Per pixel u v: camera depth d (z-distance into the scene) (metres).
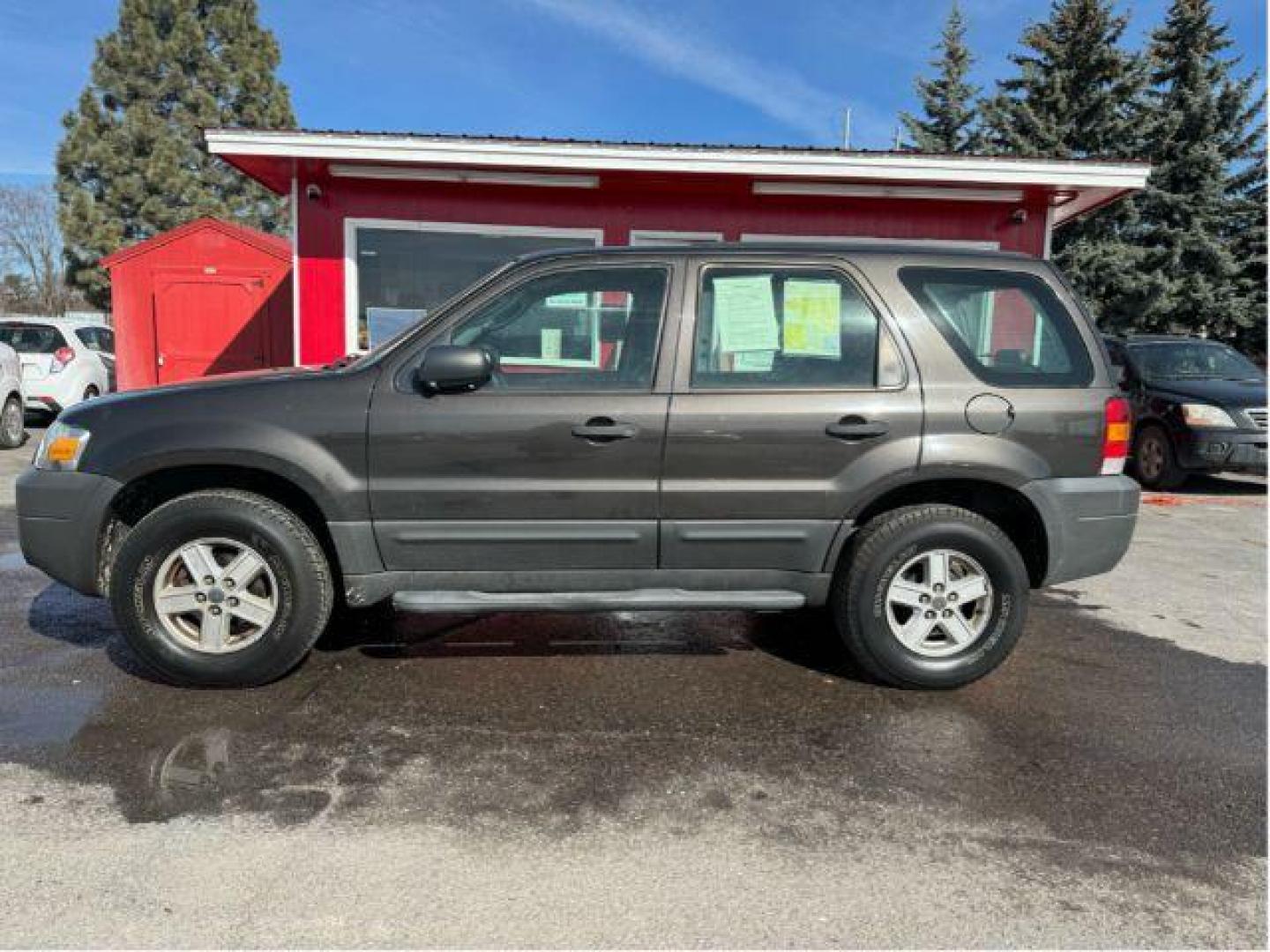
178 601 3.60
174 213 27.80
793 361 3.69
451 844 2.60
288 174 9.34
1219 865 2.59
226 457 3.51
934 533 3.69
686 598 3.70
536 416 3.55
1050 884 2.47
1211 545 7.06
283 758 3.09
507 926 2.24
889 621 3.74
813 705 3.65
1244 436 9.04
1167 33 23.84
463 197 9.61
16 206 43.94
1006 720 3.55
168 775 2.96
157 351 11.53
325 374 3.66
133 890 2.34
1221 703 3.78
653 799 2.88
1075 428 3.72
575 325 3.70
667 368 3.63
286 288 11.54
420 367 3.51
